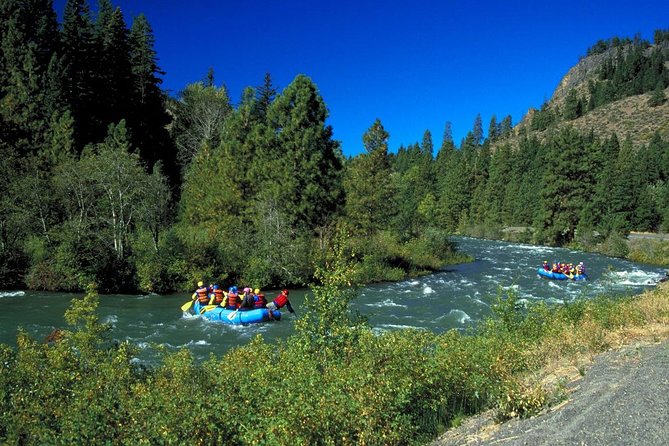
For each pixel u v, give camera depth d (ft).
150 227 97.30
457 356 28.09
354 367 23.63
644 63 605.31
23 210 92.22
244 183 127.75
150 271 87.97
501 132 613.93
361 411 19.76
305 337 27.09
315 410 18.93
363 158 139.64
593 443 17.37
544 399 23.30
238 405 20.74
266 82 181.88
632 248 161.48
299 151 111.24
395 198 147.95
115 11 193.36
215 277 93.86
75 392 23.30
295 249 99.60
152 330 61.36
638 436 17.37
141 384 24.54
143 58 206.49
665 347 30.66
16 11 179.52
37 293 82.48
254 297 69.00
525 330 40.16
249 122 146.41
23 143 139.95
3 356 27.37
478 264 140.05
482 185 305.94
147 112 200.23
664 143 342.85
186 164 198.18
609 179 214.48
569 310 44.16
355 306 75.92
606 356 30.91
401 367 24.25
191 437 18.99
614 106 532.73
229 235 102.68
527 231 225.76
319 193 111.14
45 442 20.24
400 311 72.38
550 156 220.02
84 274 85.92
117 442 19.74
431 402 24.93
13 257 87.61
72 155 135.64
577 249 184.96
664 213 216.54
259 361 28.71
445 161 394.32
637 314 40.40
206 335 59.52
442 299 82.84
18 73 156.46
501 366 28.53
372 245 117.08
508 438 20.02
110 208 98.17
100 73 185.88
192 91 215.72
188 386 24.16
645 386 22.57
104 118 181.57
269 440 18.17
